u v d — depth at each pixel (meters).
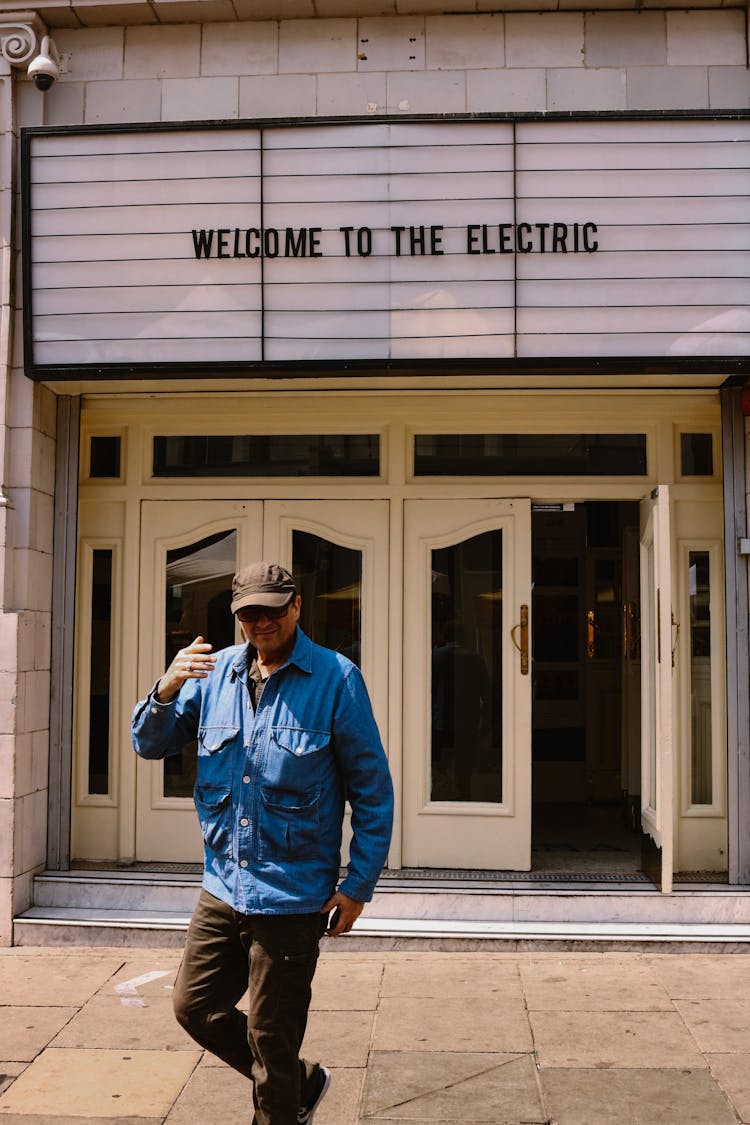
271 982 2.91
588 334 5.29
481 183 5.29
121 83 5.76
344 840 6.00
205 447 6.23
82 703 6.19
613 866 6.21
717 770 5.98
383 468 6.13
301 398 6.03
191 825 6.09
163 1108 3.63
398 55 5.66
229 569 6.20
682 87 5.58
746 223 5.25
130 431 6.23
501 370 5.35
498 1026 4.34
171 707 3.06
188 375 5.50
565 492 6.07
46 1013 4.51
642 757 6.07
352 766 3.06
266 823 2.96
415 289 5.33
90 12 5.67
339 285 5.36
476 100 5.62
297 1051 2.95
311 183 5.35
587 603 9.06
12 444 5.65
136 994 4.73
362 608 6.11
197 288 5.43
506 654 6.03
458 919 5.50
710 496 6.02
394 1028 4.33
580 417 6.05
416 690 6.04
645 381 5.66
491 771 6.00
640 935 5.27
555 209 5.28
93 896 5.64
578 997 4.66
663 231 5.26
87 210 5.48
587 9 5.61
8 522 5.57
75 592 5.95
